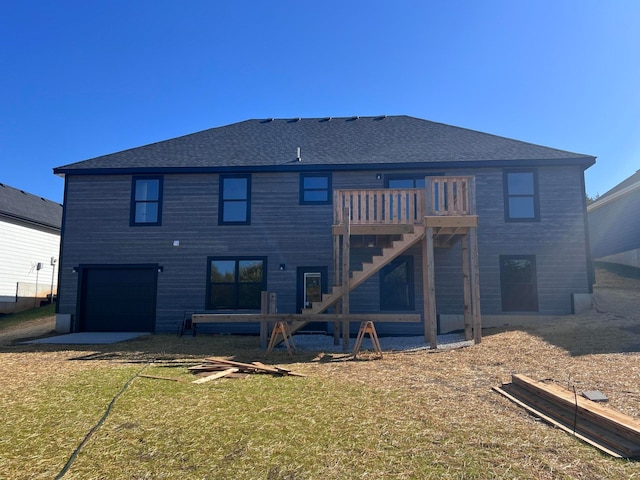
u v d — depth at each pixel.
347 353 8.82
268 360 7.97
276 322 8.91
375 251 12.58
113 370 6.95
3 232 19.61
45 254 22.20
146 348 9.72
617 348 7.28
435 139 14.12
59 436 3.85
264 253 12.78
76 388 5.66
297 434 3.85
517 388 5.25
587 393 4.67
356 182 12.76
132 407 4.71
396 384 5.74
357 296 12.38
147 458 3.36
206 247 12.91
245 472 3.11
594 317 10.81
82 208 13.23
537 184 12.41
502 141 13.70
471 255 9.35
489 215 12.36
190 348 9.70
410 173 12.66
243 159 13.32
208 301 12.70
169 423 4.16
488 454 3.39
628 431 3.51
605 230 19.34
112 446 3.59
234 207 13.04
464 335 10.95
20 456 3.41
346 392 5.32
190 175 13.20
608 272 16.75
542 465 3.20
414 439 3.71
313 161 12.87
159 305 12.80
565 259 12.14
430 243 9.36
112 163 13.39
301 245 12.73
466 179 9.62
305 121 16.38
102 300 13.05
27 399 5.12
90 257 13.06
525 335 9.30
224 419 4.28
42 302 21.67
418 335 12.23
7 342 10.98
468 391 5.32
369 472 3.11
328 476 3.05
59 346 10.14
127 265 12.97
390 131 14.98
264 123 16.36
